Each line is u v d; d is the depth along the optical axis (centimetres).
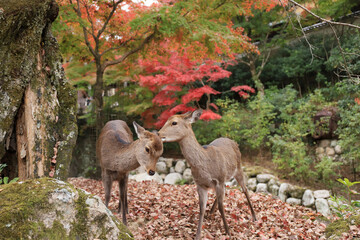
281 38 1272
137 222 409
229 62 1202
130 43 834
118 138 416
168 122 374
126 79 1145
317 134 951
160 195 552
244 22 1216
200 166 369
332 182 798
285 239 374
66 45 801
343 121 828
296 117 927
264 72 1357
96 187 696
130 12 784
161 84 982
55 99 348
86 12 764
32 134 320
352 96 939
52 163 338
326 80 1220
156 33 764
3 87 304
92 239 201
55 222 193
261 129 981
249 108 1223
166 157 1139
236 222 427
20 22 307
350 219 384
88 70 1146
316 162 924
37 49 330
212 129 1087
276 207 542
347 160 861
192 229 396
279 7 1174
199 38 757
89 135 1233
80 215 203
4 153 312
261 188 816
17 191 197
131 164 380
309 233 396
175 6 697
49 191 198
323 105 999
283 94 1103
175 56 1002
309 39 1270
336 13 1167
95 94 811
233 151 445
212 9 778
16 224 181
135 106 1100
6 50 304
